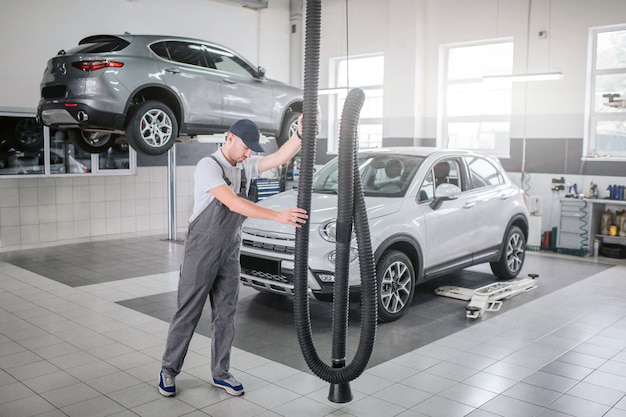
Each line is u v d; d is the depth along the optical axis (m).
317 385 3.43
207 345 4.12
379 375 3.60
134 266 6.94
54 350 4.02
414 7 10.26
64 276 6.36
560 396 3.30
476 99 10.15
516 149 9.38
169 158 8.72
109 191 9.27
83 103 5.86
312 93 2.88
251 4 11.00
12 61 8.05
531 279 6.19
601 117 8.75
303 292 3.04
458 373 3.64
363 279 3.02
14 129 8.20
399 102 10.62
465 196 5.50
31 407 3.10
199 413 3.04
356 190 3.06
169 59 6.65
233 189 3.23
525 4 9.20
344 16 11.52
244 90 7.36
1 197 8.16
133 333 4.40
